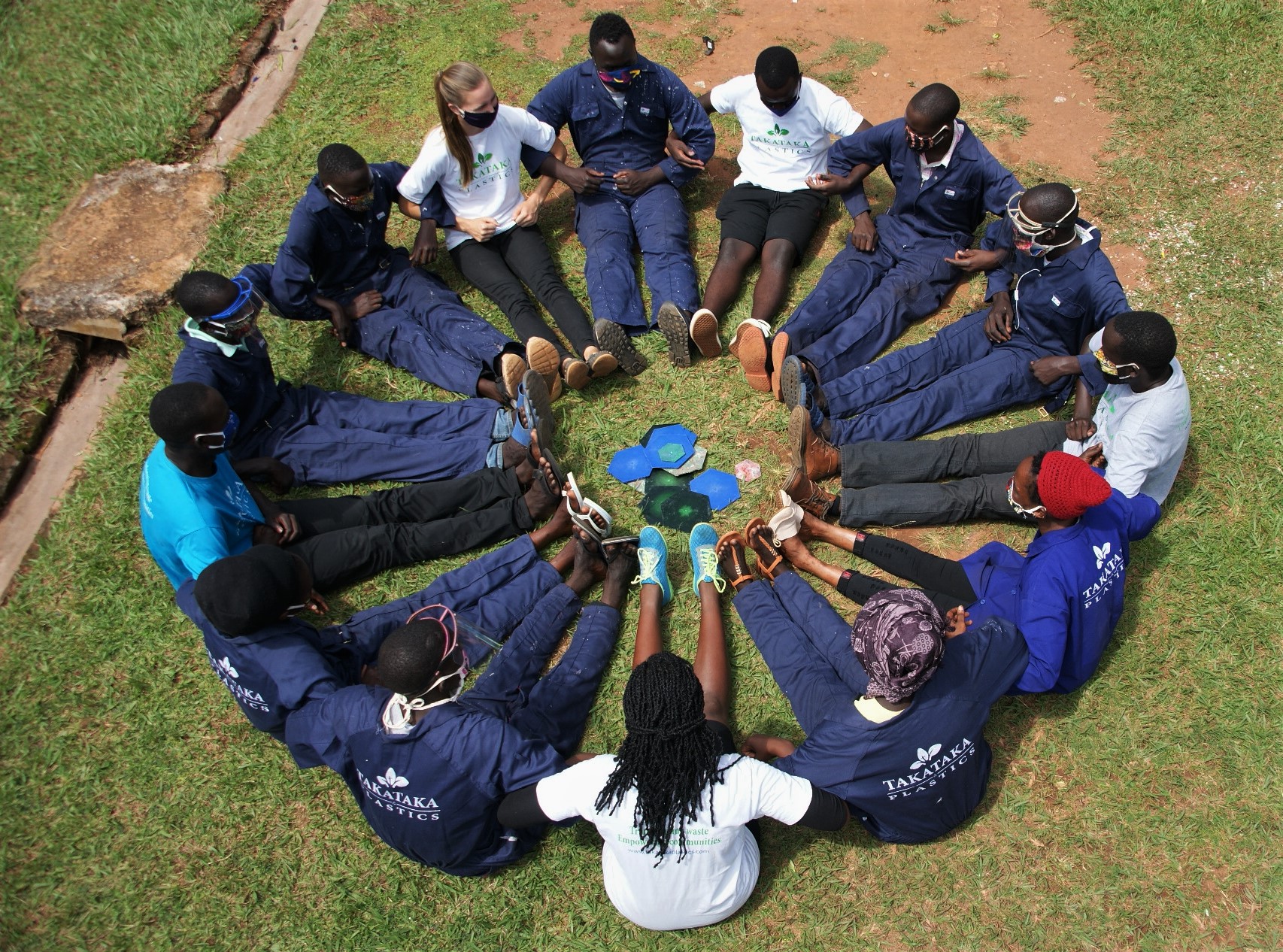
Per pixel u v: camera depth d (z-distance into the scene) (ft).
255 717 11.92
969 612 12.60
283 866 11.99
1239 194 18.20
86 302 17.47
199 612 11.90
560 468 14.76
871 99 20.53
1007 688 10.90
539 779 10.60
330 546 13.92
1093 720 12.50
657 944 11.15
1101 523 11.87
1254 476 14.62
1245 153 18.76
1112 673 12.87
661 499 15.03
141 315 17.60
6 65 22.62
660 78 17.42
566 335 16.53
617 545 13.51
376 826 11.27
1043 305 14.70
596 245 17.52
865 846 11.67
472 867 11.38
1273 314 16.43
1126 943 10.89
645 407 16.21
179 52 22.48
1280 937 10.82
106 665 13.89
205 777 12.78
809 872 11.51
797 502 14.23
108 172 20.24
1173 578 13.69
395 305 17.17
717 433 15.79
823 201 17.63
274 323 17.54
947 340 15.69
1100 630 11.87
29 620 14.38
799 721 11.97
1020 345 15.33
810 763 10.69
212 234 18.72
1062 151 19.27
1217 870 11.30
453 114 15.80
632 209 18.20
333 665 12.31
